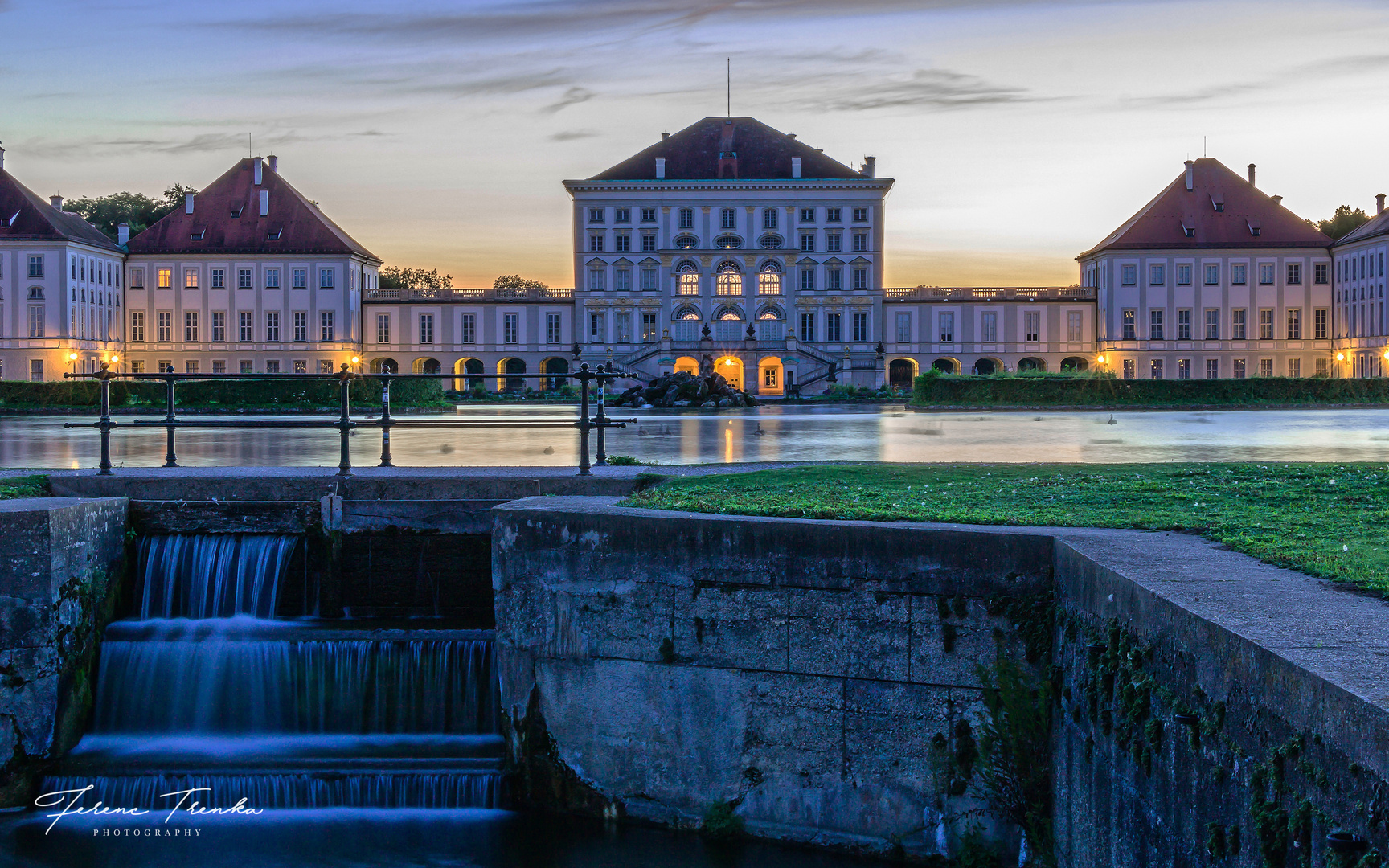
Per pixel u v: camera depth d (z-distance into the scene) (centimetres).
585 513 1381
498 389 11988
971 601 1199
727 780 1314
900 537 1224
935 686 1216
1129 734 935
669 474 1894
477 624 1636
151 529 1745
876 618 1238
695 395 7788
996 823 1191
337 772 1413
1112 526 1300
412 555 1767
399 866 1252
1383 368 10375
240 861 1263
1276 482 1747
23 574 1426
